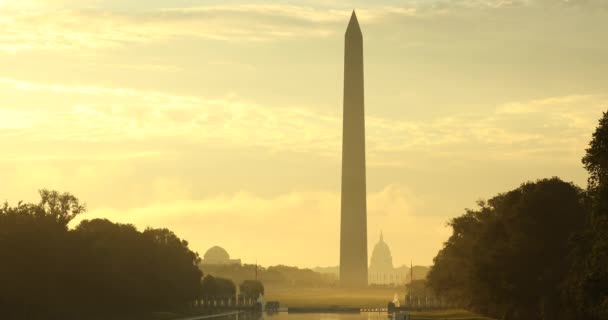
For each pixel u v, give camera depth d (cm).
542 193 17738
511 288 17538
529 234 17550
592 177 13025
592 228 12975
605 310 11838
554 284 16500
